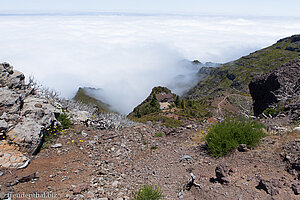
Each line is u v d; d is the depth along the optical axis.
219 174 5.16
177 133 10.13
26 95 9.08
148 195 4.93
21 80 9.49
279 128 7.45
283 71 14.57
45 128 8.23
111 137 9.75
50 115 8.81
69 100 12.38
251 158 5.88
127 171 6.77
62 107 10.89
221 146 6.70
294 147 5.64
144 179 6.15
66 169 6.59
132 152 8.41
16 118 7.35
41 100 9.09
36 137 7.26
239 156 6.15
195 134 9.28
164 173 6.32
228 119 7.88
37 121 8.05
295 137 6.26
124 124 12.76
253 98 17.52
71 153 7.81
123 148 8.73
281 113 10.83
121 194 5.31
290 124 8.23
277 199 4.16
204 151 7.24
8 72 9.09
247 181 4.93
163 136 10.25
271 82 14.95
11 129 7.00
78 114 11.06
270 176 4.94
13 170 5.93
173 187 5.44
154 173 6.41
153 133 10.74
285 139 6.32
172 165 6.77
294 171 4.84
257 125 7.82
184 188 5.27
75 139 8.93
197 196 4.83
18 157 6.42
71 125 10.13
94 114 12.48
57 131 8.93
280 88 13.48
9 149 6.53
